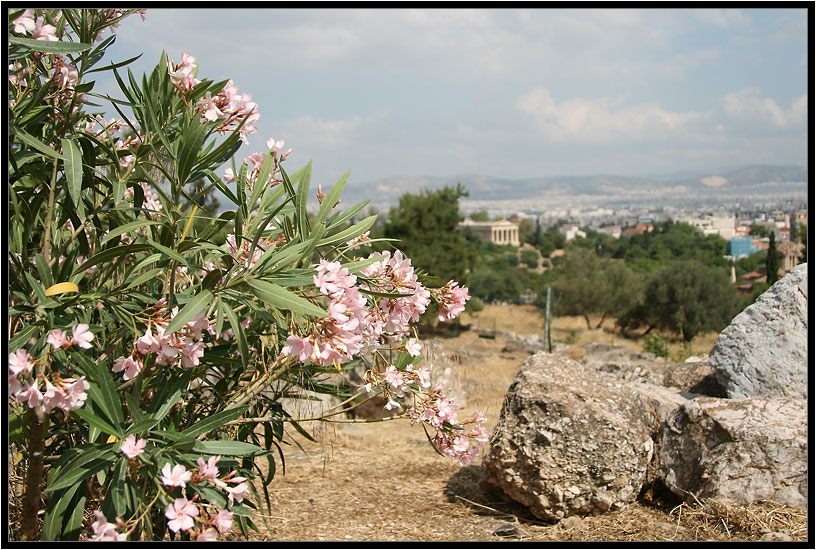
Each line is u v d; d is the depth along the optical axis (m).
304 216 2.32
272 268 2.11
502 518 3.66
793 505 3.29
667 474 3.67
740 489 3.37
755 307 4.68
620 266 28.61
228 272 2.13
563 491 3.52
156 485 2.05
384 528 3.48
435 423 2.51
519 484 3.60
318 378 2.98
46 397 1.82
